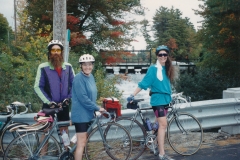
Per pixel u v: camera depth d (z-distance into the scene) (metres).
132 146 5.00
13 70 8.62
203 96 11.71
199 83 11.79
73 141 4.36
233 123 5.99
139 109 5.01
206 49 21.25
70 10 19.75
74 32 17.52
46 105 4.62
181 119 5.37
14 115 4.91
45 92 4.50
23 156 4.36
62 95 4.53
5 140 4.97
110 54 19.70
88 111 4.20
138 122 5.02
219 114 5.82
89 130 4.43
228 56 17.77
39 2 18.34
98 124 4.55
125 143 4.89
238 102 5.86
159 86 4.78
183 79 12.06
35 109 6.28
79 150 4.27
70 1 19.25
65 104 4.50
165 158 4.78
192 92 11.85
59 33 7.78
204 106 5.67
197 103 5.63
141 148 4.97
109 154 4.74
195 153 5.24
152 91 4.86
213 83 11.70
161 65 4.82
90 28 20.19
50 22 18.45
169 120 5.49
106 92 9.62
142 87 4.80
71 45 17.22
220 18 18.59
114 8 19.88
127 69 32.06
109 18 19.69
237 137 6.07
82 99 4.07
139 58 41.91
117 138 4.95
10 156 4.32
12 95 6.56
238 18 17.58
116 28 19.98
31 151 4.29
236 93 6.07
